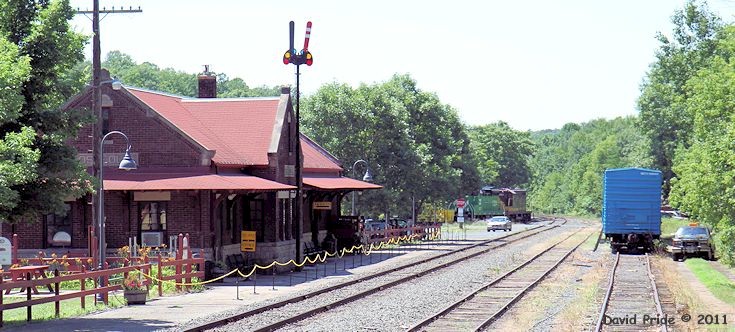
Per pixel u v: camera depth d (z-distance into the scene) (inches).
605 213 2175.2
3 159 903.1
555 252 2192.4
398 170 2770.7
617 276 1519.4
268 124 1756.9
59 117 1005.8
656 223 2156.7
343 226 2113.7
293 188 1574.8
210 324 903.1
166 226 1504.7
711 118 1524.4
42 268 1008.9
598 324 901.8
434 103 3233.3
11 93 894.4
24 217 995.9
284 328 896.9
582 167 6820.9
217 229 1519.4
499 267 1702.8
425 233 2790.4
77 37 1017.5
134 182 1480.1
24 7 1000.2
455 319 967.0
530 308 1066.1
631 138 6151.6
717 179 1341.0
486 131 6697.8
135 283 1124.5
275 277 1517.0
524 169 6815.9
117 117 1571.1
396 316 986.7
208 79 2028.8
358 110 2679.6
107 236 1509.6
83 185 1045.8
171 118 1646.2
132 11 1176.8
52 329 896.3
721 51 2674.7
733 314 992.9
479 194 4655.5
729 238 1363.2
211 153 1547.7
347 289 1291.8
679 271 1657.2
